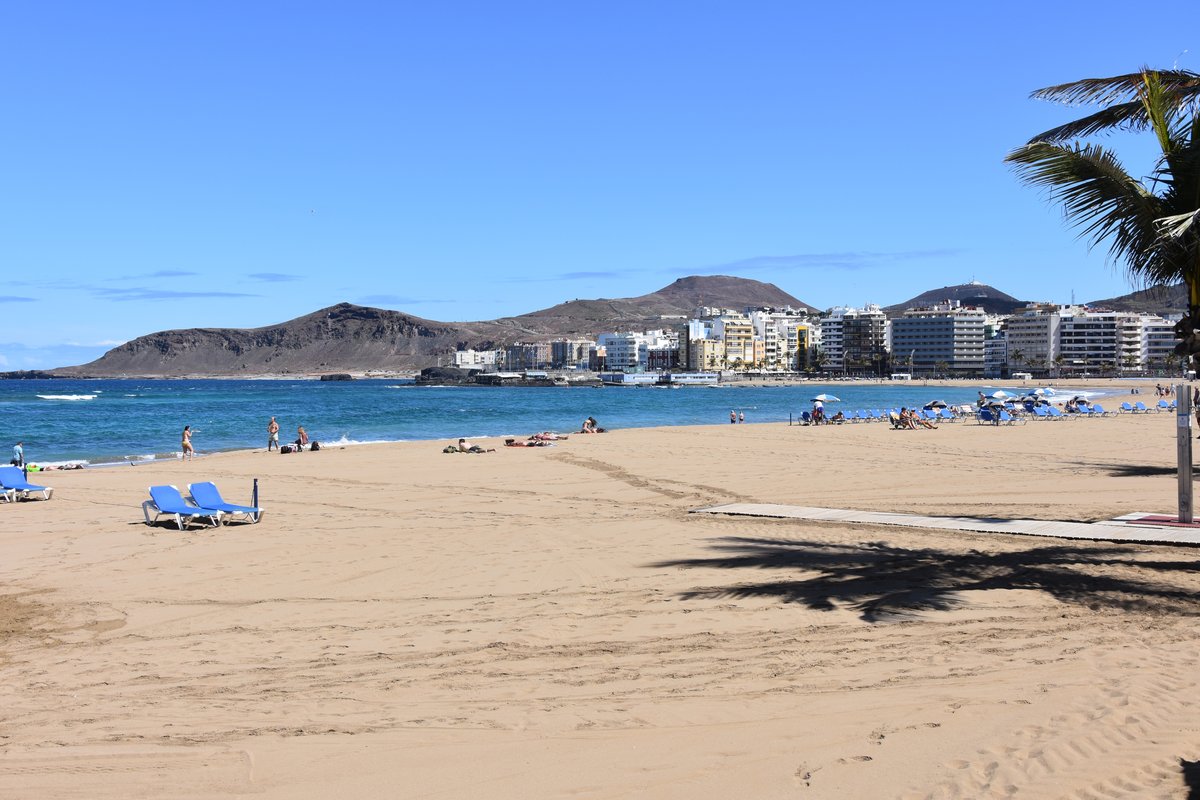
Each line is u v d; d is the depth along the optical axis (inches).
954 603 420.2
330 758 254.8
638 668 333.4
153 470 1288.1
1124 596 426.9
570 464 1305.4
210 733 275.9
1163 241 486.3
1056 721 261.3
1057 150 497.0
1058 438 1727.4
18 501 932.0
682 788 229.3
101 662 358.9
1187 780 217.6
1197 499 794.2
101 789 236.8
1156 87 503.2
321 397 6412.4
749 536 636.1
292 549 625.3
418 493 969.5
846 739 256.5
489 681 322.7
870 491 932.0
